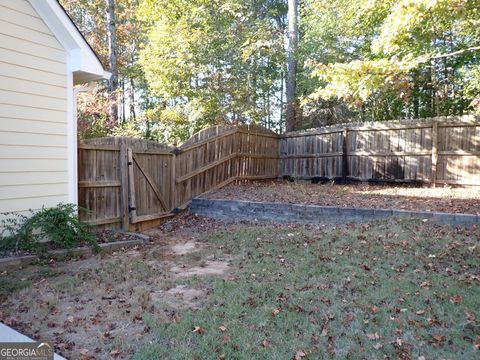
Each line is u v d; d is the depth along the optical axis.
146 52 11.70
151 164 6.99
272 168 11.60
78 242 5.12
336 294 3.42
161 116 11.15
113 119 11.25
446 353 2.44
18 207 4.83
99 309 3.16
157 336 2.70
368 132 9.59
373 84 5.72
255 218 7.01
